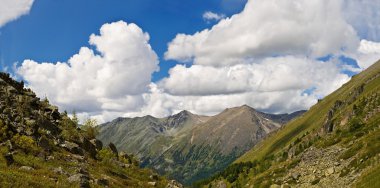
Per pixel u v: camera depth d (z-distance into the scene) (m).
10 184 28.47
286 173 146.00
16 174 32.12
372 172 72.50
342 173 88.56
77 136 65.88
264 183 150.50
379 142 90.62
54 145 53.12
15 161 38.00
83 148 63.94
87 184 36.88
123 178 57.03
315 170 109.12
